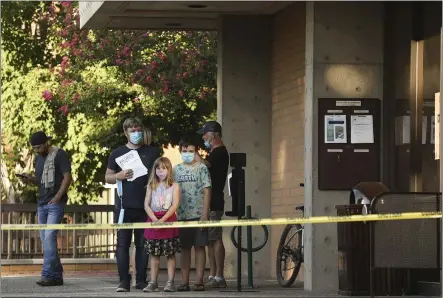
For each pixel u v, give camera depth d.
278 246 19.55
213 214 17.69
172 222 16.34
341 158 17.61
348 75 17.72
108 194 34.03
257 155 22.14
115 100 30.03
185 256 17.25
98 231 28.11
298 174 20.55
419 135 17.45
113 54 29.98
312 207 17.55
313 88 17.62
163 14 22.34
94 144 30.02
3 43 31.77
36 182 19.05
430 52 17.30
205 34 29.84
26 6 31.48
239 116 22.14
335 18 17.70
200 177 17.08
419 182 17.38
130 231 17.06
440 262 15.62
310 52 17.70
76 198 30.94
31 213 27.61
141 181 17.12
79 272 26.42
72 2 30.88
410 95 17.66
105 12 22.03
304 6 20.31
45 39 32.09
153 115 29.86
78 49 30.22
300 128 20.47
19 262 26.42
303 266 19.48
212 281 18.08
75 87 30.02
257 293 16.86
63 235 27.64
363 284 16.22
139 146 17.30
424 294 16.28
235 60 22.22
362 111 17.69
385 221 15.60
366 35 17.78
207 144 18.00
